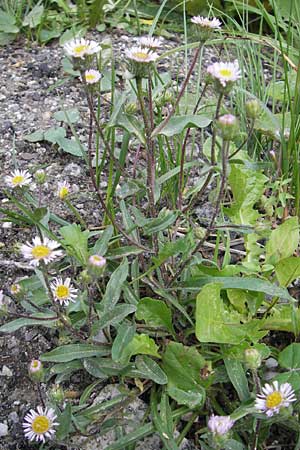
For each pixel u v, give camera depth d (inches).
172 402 13.1
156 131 12.8
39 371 11.7
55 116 20.0
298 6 23.5
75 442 12.6
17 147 19.2
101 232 14.8
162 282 14.0
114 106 14.5
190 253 13.8
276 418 11.6
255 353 11.1
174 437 12.7
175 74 22.0
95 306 12.6
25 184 13.5
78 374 13.8
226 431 10.6
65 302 12.4
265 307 14.2
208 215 17.0
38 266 12.0
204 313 12.5
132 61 11.9
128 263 14.0
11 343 14.4
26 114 20.3
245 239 15.0
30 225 16.7
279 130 17.3
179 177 15.1
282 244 14.2
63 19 24.3
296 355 12.5
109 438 12.7
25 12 24.8
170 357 12.7
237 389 12.5
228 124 11.3
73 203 17.4
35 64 22.5
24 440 13.0
